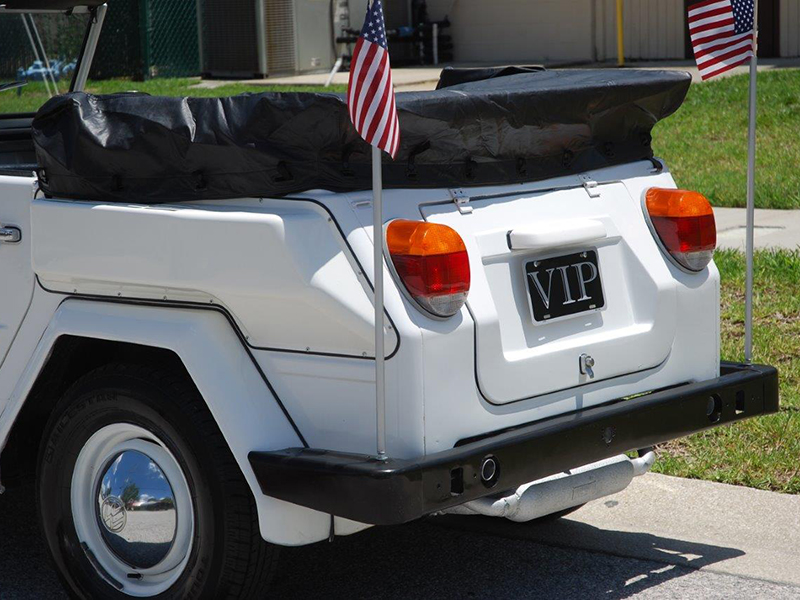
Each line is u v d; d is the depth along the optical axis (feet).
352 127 12.64
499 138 14.02
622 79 15.40
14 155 19.08
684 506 17.88
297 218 12.64
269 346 13.23
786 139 48.78
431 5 90.38
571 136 14.85
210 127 13.17
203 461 13.17
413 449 12.59
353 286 12.55
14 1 18.35
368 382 12.63
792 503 17.76
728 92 59.62
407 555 16.57
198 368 13.12
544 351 13.83
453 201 13.70
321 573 15.98
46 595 15.55
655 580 15.47
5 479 15.43
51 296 14.62
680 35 82.38
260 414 13.11
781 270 29.22
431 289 12.58
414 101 13.05
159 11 75.25
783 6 76.79
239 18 76.84
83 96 14.34
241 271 12.85
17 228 14.83
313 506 12.42
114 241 13.78
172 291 13.61
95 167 13.97
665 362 15.20
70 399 14.25
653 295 15.02
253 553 13.33
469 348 12.99
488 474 12.70
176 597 13.73
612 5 84.12
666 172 16.08
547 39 86.84
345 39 80.89
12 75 19.15
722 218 36.96
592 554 16.42
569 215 14.61
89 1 18.72
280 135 12.80
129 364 13.88
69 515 14.53
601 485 14.40
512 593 15.21
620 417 13.99
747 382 15.55
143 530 14.02
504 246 13.75
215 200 13.39
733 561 15.96
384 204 13.12
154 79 75.46
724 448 19.58
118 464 14.14
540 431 13.20
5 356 15.15
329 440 13.02
